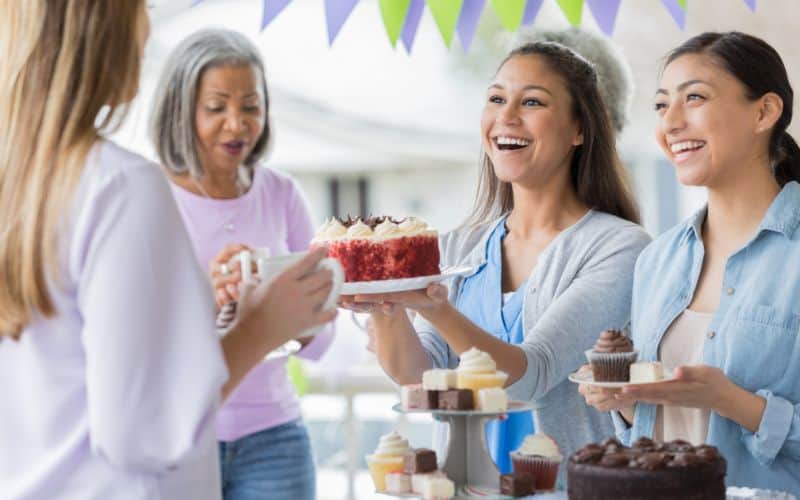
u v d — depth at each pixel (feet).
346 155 25.38
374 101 25.17
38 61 5.09
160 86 10.32
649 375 7.00
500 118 8.77
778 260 7.48
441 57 24.89
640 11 19.13
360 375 15.07
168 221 5.04
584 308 8.35
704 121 7.58
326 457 20.22
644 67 19.34
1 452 5.08
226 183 10.55
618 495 5.90
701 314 7.79
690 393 6.88
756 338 7.38
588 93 8.91
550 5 17.03
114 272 4.85
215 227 10.37
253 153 10.81
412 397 6.77
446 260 9.48
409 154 25.22
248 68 10.31
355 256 7.56
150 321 4.87
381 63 25.08
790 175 7.87
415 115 25.16
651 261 8.21
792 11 13.98
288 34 25.00
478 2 7.22
